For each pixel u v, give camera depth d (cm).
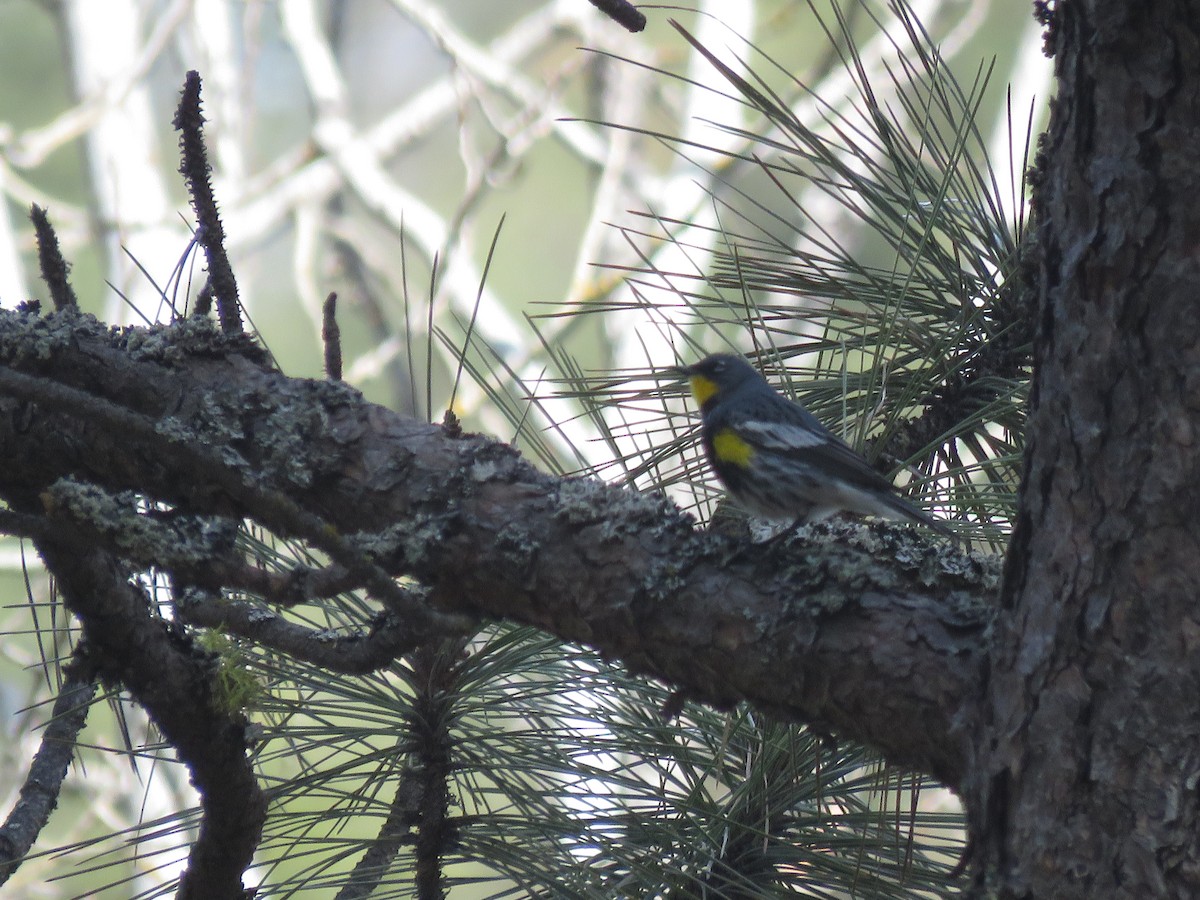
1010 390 761
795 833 698
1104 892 516
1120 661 521
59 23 2430
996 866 547
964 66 2989
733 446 790
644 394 830
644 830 695
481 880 686
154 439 539
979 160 1884
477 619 663
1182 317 518
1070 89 548
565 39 3142
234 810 685
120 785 1661
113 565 634
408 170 3478
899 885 667
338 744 722
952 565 627
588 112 2580
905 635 585
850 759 717
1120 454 528
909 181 790
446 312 2397
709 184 2211
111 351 690
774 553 619
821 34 2970
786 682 602
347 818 729
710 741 728
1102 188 532
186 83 677
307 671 717
